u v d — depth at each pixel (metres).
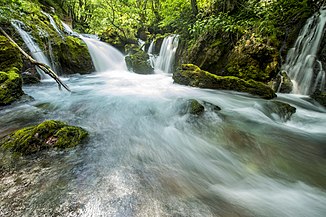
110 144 3.44
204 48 9.52
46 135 3.10
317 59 6.46
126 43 17.50
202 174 2.78
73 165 2.75
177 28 14.57
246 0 9.44
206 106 5.25
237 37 8.53
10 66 6.10
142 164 2.93
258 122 4.60
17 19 8.67
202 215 1.99
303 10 7.57
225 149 3.48
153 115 4.98
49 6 15.59
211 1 10.80
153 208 2.06
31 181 2.38
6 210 1.93
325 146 3.62
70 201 2.09
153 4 17.28
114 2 16.09
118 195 2.22
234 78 7.24
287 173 2.86
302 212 2.11
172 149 3.45
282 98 6.47
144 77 10.77
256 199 2.29
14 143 2.95
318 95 6.14
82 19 22.11
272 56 7.46
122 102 5.81
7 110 4.76
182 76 8.26
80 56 10.99
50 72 6.19
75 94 6.61
